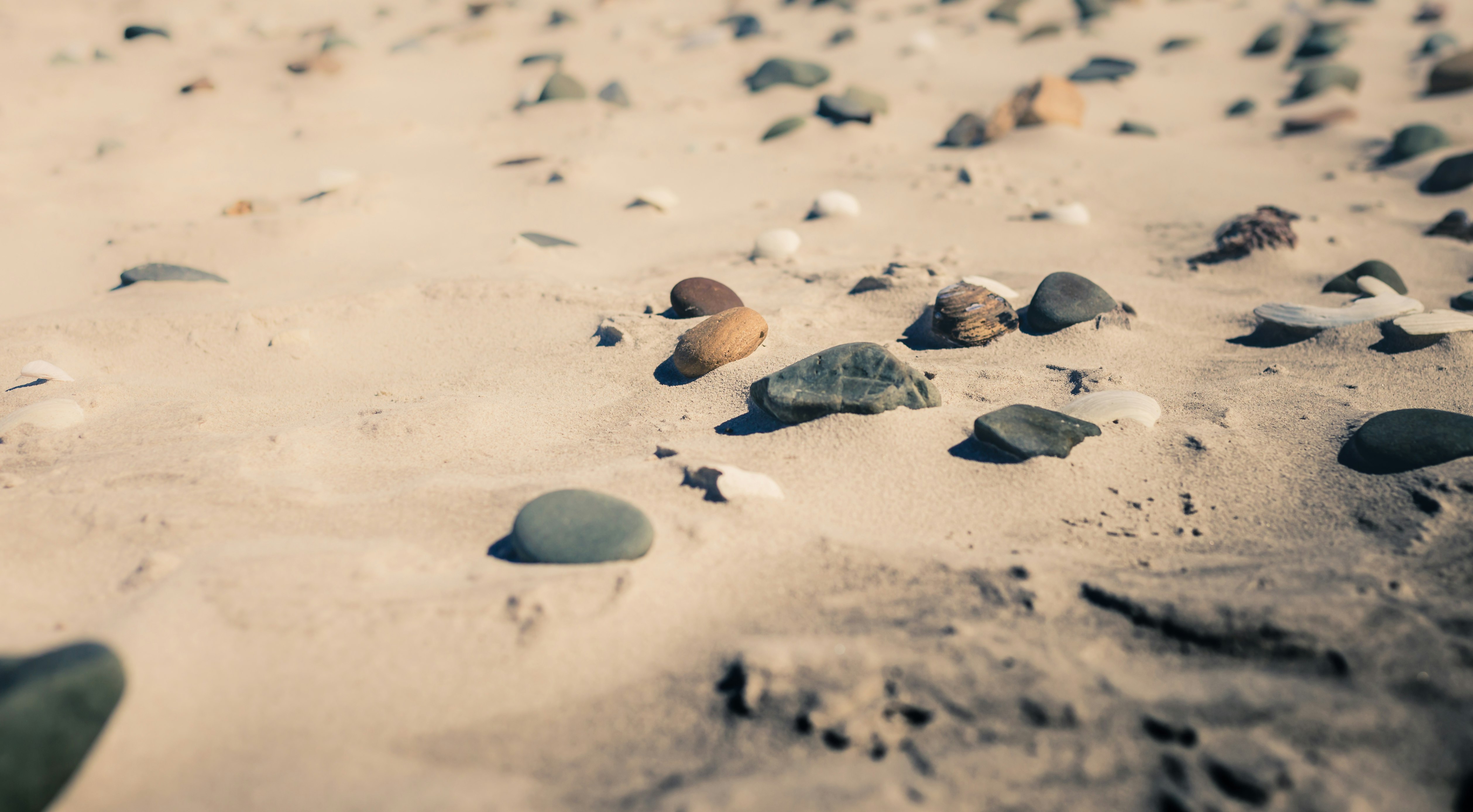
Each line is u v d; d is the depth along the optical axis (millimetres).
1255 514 626
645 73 1701
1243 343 772
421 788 486
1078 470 647
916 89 1584
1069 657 559
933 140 1307
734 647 566
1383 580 581
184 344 786
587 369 749
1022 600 579
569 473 653
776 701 549
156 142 1179
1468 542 594
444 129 1352
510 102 1510
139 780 482
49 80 1521
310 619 568
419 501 634
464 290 830
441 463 671
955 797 481
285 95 1494
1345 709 527
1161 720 522
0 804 429
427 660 560
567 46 1906
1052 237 949
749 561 599
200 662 555
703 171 1154
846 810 469
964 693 549
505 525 620
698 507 624
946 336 762
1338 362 733
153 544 610
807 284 846
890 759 508
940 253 915
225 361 775
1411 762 496
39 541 611
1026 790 485
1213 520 625
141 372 765
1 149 1194
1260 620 563
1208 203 1021
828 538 607
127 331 792
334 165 1173
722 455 660
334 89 1527
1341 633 560
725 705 552
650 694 556
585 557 594
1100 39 1883
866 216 1000
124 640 555
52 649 480
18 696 435
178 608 568
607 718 550
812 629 572
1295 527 618
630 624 574
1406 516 611
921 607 579
